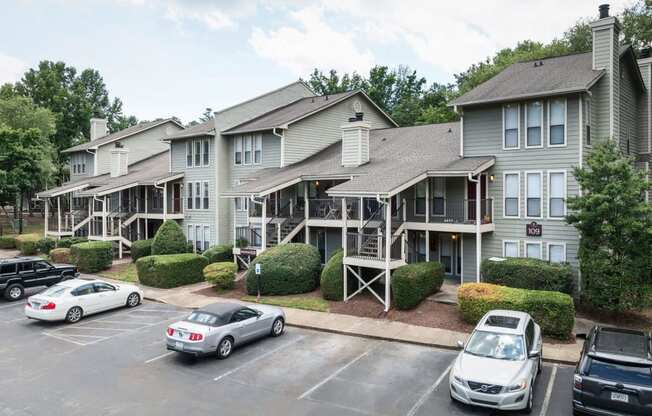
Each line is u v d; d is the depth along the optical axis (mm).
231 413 9969
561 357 12734
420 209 22219
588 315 16391
